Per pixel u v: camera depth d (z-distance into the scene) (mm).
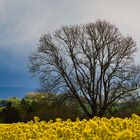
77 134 12391
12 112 57969
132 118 15680
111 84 56594
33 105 57562
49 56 58062
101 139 10922
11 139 14414
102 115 56219
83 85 56344
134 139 10555
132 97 55406
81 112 57156
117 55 57562
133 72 56312
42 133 13641
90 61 57781
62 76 57094
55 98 56500
